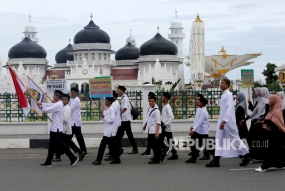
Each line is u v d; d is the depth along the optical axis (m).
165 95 15.97
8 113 25.41
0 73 89.50
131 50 102.19
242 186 11.13
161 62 95.12
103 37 98.56
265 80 68.25
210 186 11.18
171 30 122.81
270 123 13.09
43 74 102.94
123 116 17.66
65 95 15.82
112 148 15.08
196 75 53.91
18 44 103.81
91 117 25.45
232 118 13.80
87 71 87.88
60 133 14.50
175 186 11.22
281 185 11.21
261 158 14.72
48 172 13.45
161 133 15.31
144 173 13.16
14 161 15.82
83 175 12.90
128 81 96.50
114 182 11.82
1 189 11.02
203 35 53.88
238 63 45.56
